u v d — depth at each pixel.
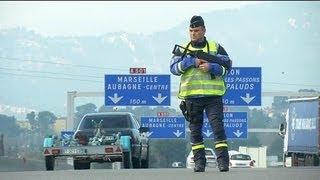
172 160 156.50
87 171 23.77
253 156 163.25
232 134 93.00
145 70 89.00
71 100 94.12
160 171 23.70
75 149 47.00
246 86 86.44
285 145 95.69
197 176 21.14
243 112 92.62
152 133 99.75
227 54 24.86
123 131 49.12
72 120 93.62
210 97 24.62
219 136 24.61
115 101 88.69
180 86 25.02
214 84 24.59
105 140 47.31
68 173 22.30
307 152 88.38
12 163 78.19
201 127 25.02
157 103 88.75
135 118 52.91
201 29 24.52
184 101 24.97
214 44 24.67
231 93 86.56
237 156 124.62
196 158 24.72
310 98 88.12
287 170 23.02
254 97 85.94
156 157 156.62
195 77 24.64
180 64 24.50
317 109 86.31
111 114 50.22
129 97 89.19
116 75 89.31
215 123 24.64
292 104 93.62
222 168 24.36
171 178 21.03
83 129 49.19
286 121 95.69
